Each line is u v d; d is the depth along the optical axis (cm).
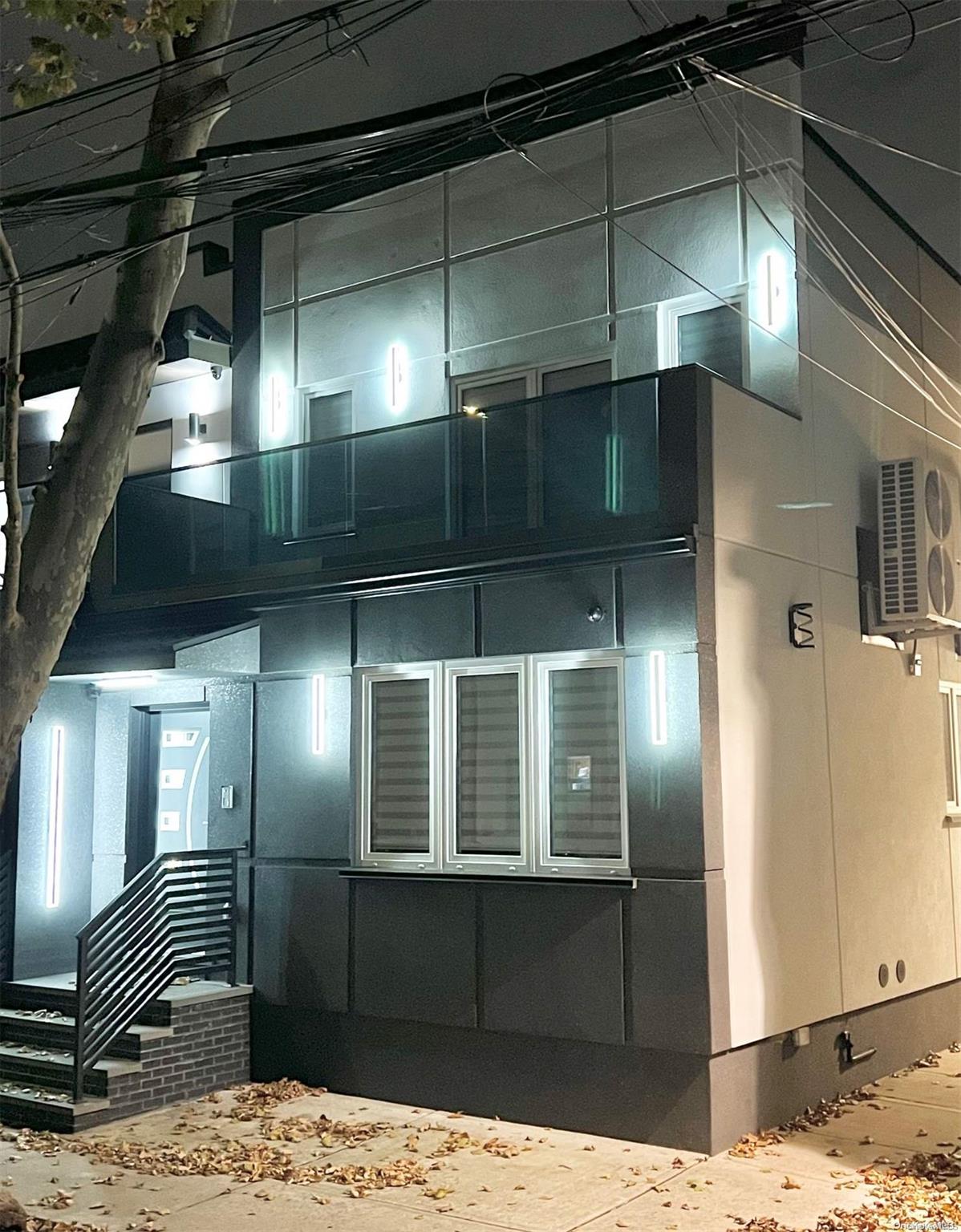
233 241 1499
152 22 756
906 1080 1132
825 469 1155
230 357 1573
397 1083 1049
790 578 1078
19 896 1252
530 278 1265
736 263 1145
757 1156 893
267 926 1141
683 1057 917
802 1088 1013
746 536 1019
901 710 1259
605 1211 780
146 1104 1028
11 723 767
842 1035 1080
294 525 1361
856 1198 800
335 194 1405
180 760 1323
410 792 1091
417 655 1090
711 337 1162
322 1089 1085
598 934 960
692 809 934
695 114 1173
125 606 1297
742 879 961
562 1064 970
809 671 1092
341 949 1090
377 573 1096
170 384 1658
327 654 1148
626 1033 939
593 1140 938
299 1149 920
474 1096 1010
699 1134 903
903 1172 845
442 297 1323
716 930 923
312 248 1431
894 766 1229
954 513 1366
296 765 1152
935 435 1420
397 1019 1054
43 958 1268
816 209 1181
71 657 1211
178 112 831
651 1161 881
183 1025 1069
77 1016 998
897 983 1177
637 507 1061
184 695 1285
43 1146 932
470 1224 763
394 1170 860
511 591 1045
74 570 797
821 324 1170
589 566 1002
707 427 986
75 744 1334
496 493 1165
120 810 1327
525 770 1023
